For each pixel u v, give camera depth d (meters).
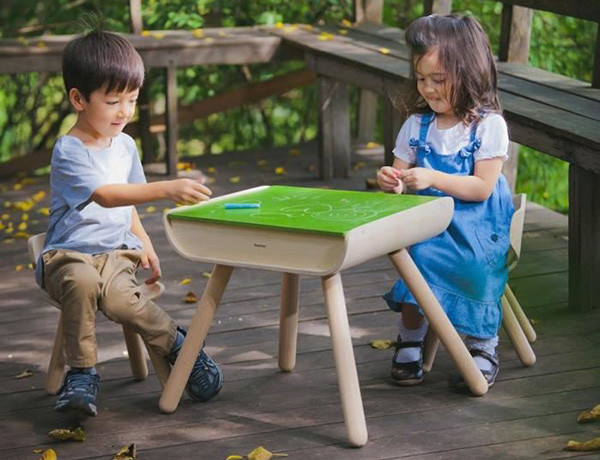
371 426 3.46
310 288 4.96
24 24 9.73
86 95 3.43
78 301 3.42
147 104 7.75
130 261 3.62
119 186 3.41
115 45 3.44
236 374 3.97
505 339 4.19
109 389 3.87
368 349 4.16
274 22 8.30
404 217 3.32
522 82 5.56
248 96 8.05
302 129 9.78
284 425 3.51
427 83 3.69
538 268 5.13
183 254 3.44
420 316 3.74
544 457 3.20
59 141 3.53
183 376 3.59
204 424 3.54
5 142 9.61
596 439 3.21
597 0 5.18
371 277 5.12
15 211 6.62
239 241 3.32
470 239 3.66
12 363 4.20
